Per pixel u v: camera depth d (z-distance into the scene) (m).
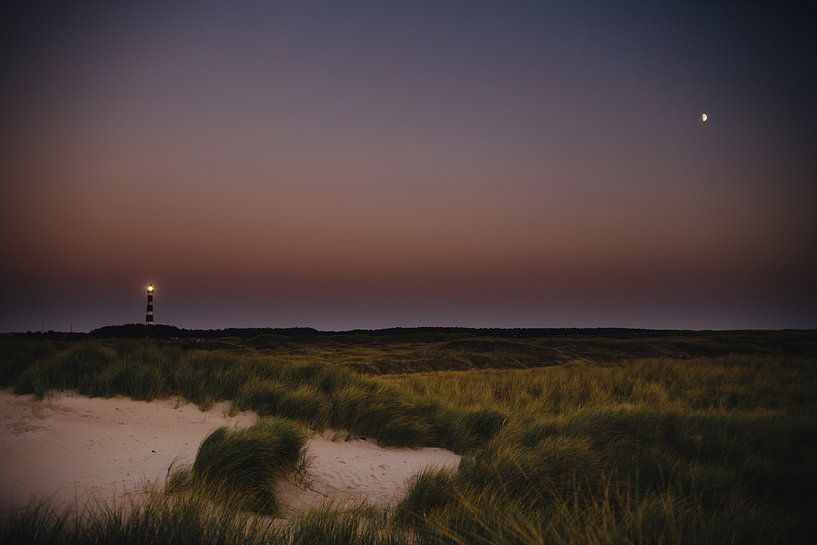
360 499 7.48
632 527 5.00
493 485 6.77
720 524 5.18
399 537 5.12
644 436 9.83
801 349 46.03
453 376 25.41
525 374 24.55
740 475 7.50
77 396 10.97
